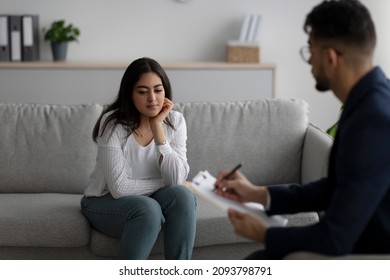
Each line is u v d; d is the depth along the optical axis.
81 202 3.01
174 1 5.35
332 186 2.08
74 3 5.30
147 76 2.88
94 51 5.38
